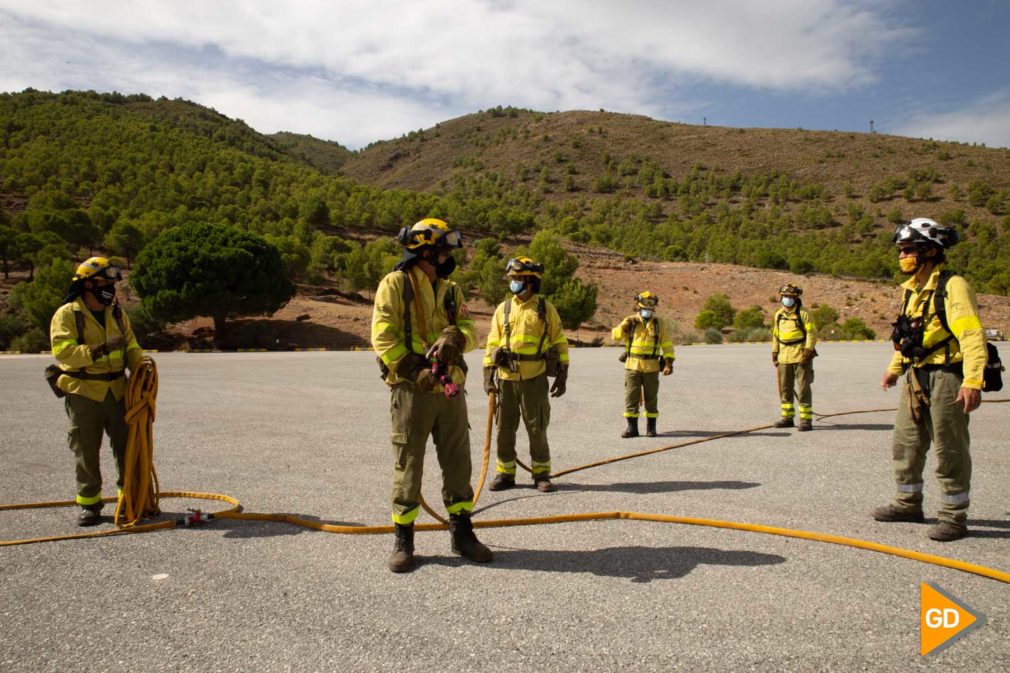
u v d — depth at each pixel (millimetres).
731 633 3061
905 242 4504
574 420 9977
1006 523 4680
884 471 6359
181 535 4648
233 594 3592
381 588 3654
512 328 5980
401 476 4008
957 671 2740
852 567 3855
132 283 38812
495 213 80625
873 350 28062
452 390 3791
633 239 108312
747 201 150750
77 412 4828
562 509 5207
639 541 4367
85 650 2996
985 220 125562
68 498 5723
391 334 3949
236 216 65438
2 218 57406
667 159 190875
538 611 3324
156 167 93688
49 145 99062
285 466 6820
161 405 11750
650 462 6926
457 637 3061
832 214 138375
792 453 7277
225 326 42938
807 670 2744
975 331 4148
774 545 4250
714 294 62062
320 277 54312
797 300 8867
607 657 2861
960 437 4324
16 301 41000
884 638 3008
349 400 12492
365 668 2805
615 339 8672
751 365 20062
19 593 3637
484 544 4406
